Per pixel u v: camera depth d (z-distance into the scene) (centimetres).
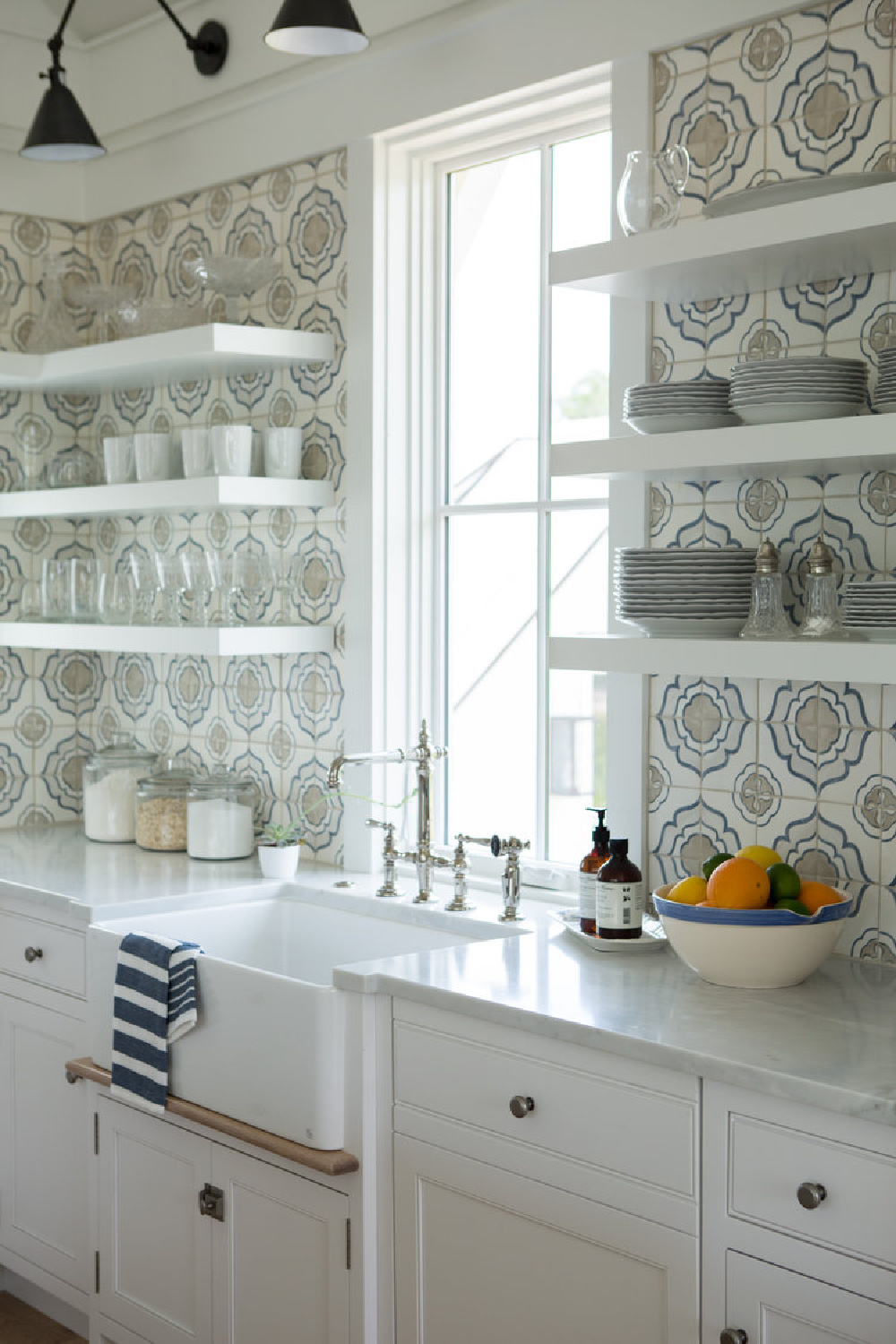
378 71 333
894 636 222
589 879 273
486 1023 229
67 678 430
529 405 331
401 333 346
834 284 252
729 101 267
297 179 359
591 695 415
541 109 312
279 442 350
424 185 345
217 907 328
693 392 247
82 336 426
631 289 262
